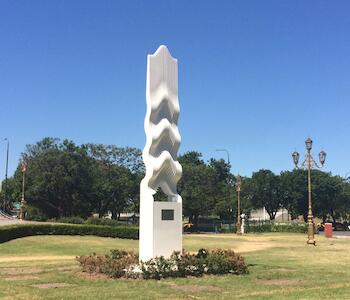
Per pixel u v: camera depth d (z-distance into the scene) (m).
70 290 15.12
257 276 18.55
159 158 19.73
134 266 18.56
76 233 42.19
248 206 88.88
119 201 77.38
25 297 13.87
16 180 78.19
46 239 37.62
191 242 41.59
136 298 13.72
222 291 15.12
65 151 74.50
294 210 113.06
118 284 16.34
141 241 19.61
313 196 109.69
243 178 111.50
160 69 20.34
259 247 38.25
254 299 13.49
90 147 77.25
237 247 38.31
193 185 81.69
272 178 111.81
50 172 72.38
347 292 14.83
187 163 94.94
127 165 78.88
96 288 15.53
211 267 18.91
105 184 74.56
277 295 14.23
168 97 20.39
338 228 97.38
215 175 88.19
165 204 19.45
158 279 17.45
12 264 23.53
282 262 24.83
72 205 75.38
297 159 41.41
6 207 97.88
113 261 19.00
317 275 19.31
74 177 73.50
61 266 22.06
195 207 79.88
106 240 40.59
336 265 23.48
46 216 73.81
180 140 20.47
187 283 16.59
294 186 109.62
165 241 19.30
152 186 19.75
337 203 114.88
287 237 56.97
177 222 19.66
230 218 88.56
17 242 35.53
